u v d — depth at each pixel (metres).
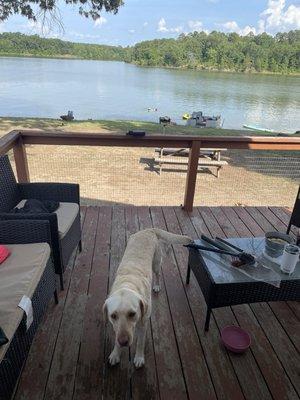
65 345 2.07
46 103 20.78
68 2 8.56
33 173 5.80
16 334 1.64
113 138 3.58
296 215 3.28
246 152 7.73
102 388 1.82
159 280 2.57
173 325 2.27
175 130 9.84
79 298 2.47
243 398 1.80
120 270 2.05
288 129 16.56
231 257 2.26
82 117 16.78
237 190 5.66
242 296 2.10
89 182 5.59
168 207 4.09
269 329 2.28
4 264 1.95
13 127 8.96
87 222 3.61
